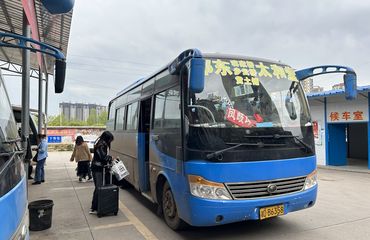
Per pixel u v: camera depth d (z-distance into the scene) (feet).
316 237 17.13
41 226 19.08
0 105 9.96
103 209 21.81
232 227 18.92
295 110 17.74
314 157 17.63
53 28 36.11
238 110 16.21
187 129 15.84
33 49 13.37
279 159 16.16
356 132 69.46
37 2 28.27
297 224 19.45
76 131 109.19
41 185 35.19
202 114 15.64
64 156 78.02
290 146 16.67
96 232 18.71
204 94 16.05
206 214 14.78
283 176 16.16
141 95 25.27
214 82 16.42
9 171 7.06
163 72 20.33
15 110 37.68
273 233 17.81
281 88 17.88
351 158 69.31
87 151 37.76
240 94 16.65
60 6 17.31
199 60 13.96
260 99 17.01
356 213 22.17
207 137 15.20
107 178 24.32
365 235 17.48
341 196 28.50
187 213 15.71
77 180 38.73
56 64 13.52
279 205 15.94
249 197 15.35
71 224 20.33
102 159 23.04
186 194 15.71
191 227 18.40
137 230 18.94
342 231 18.15
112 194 22.12
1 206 5.87
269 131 16.30
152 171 21.15
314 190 17.33
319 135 56.03
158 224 20.04
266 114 16.74
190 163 15.43
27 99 25.36
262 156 15.78
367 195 28.99
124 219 21.34
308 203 17.06
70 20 33.04
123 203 26.13
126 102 31.04
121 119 32.76
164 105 19.52
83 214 22.71
